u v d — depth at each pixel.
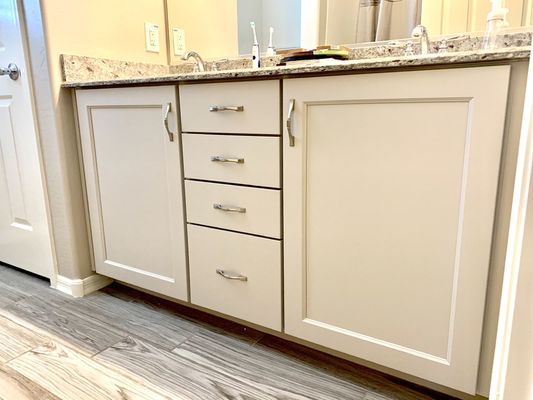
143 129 1.39
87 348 1.32
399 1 1.44
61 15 1.50
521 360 0.77
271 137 1.11
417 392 1.13
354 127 0.98
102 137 1.52
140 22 1.82
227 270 1.30
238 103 1.15
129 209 1.52
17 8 1.49
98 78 1.64
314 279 1.13
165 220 1.42
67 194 1.60
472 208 0.88
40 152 1.61
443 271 0.94
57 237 1.68
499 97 0.80
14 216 1.84
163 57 1.96
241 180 1.20
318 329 1.16
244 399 1.09
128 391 1.12
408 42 1.39
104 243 1.65
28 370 1.20
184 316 1.54
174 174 1.35
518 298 0.76
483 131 0.83
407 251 0.98
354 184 1.01
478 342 0.93
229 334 1.42
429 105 0.88
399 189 0.96
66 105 1.55
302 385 1.15
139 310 1.58
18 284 1.81
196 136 1.26
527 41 1.18
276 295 1.21
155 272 1.51
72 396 1.09
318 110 1.02
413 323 1.01
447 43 1.33
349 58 1.49
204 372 1.20
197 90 1.22
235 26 1.86
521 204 0.75
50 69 1.49
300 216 1.11
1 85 1.67
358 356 1.11
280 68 1.03
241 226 1.23
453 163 0.88
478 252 0.89
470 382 0.95
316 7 1.62
